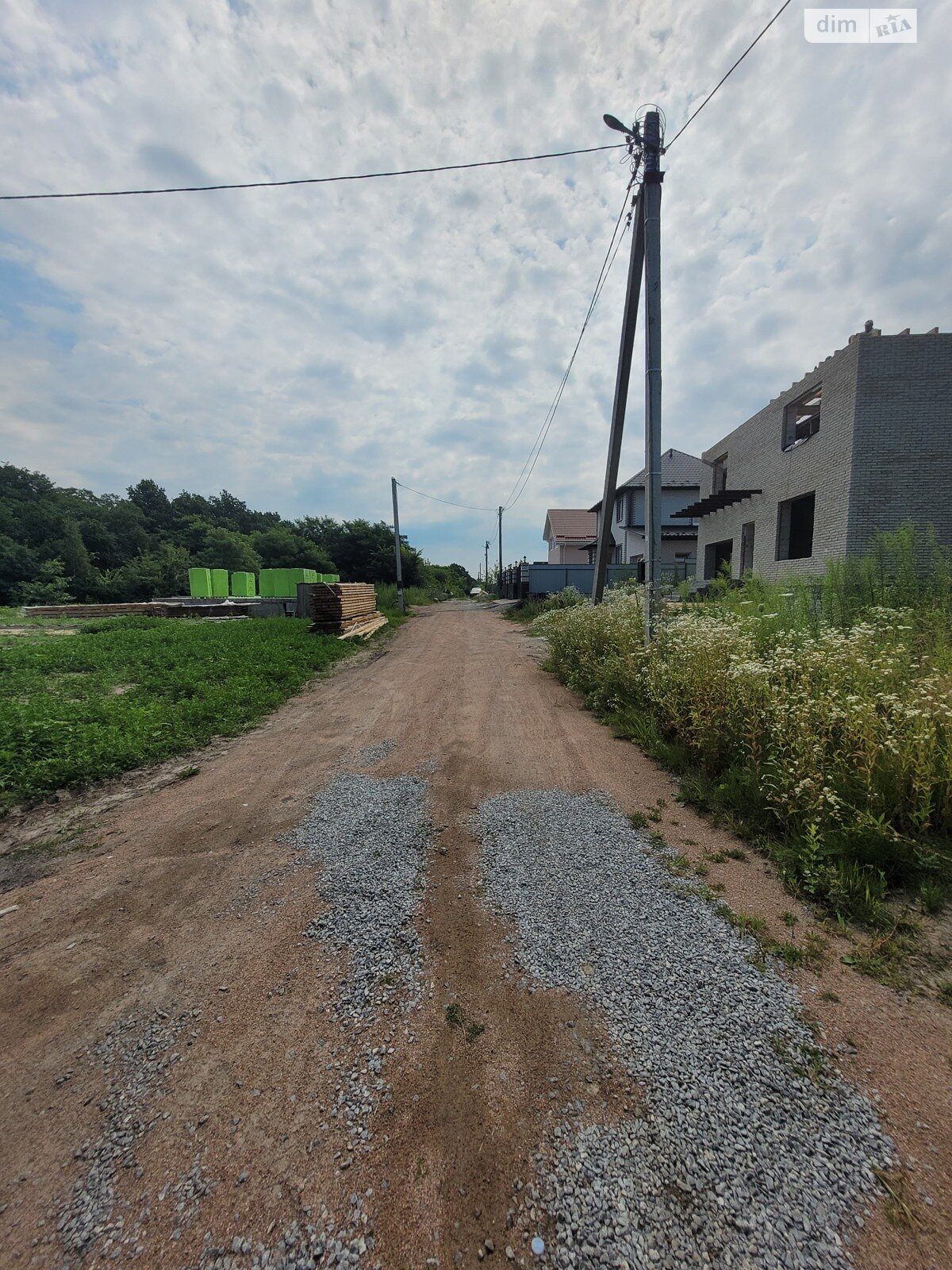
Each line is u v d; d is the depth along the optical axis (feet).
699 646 13.83
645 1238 3.62
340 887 8.07
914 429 27.71
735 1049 5.05
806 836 7.99
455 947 6.64
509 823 9.93
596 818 10.03
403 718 17.97
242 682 22.20
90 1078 5.06
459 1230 3.72
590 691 19.58
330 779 12.63
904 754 8.47
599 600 30.81
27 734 13.98
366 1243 3.66
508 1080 4.83
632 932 6.77
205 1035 5.49
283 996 5.97
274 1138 4.40
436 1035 5.34
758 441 39.52
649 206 18.52
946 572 20.62
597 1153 4.17
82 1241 3.72
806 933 6.67
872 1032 5.19
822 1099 4.54
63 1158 4.33
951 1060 4.88
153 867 8.97
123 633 38.65
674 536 79.46
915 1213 3.68
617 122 18.45
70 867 9.12
